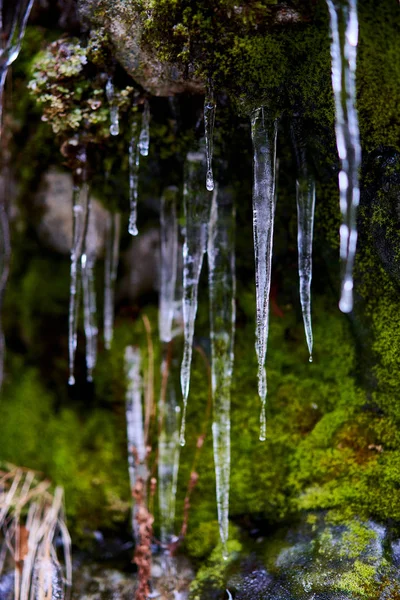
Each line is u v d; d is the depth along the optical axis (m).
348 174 1.46
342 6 1.48
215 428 2.06
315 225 1.93
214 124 1.88
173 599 1.95
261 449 2.12
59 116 1.95
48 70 1.91
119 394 2.42
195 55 1.68
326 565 1.76
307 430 2.07
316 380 2.08
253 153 1.87
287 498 2.06
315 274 2.06
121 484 2.34
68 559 2.16
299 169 1.86
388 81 1.62
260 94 1.69
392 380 1.86
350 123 1.47
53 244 2.60
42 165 2.39
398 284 1.76
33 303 2.68
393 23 1.63
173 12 1.65
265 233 1.71
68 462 2.43
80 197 2.15
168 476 2.22
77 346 2.58
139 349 2.41
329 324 2.06
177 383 2.29
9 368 2.68
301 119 1.73
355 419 1.98
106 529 2.31
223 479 2.05
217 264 2.04
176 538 2.15
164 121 1.97
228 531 2.11
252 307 2.21
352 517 1.87
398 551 1.73
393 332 1.81
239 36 1.64
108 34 1.77
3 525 2.31
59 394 2.57
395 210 1.61
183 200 2.10
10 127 2.28
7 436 2.56
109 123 1.96
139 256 2.46
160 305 2.40
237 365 2.19
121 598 2.01
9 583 2.09
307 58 1.64
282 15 1.61
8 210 2.51
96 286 2.49
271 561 1.90
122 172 2.20
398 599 1.63
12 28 1.94
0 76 1.97
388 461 1.85
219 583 1.94
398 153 1.61
